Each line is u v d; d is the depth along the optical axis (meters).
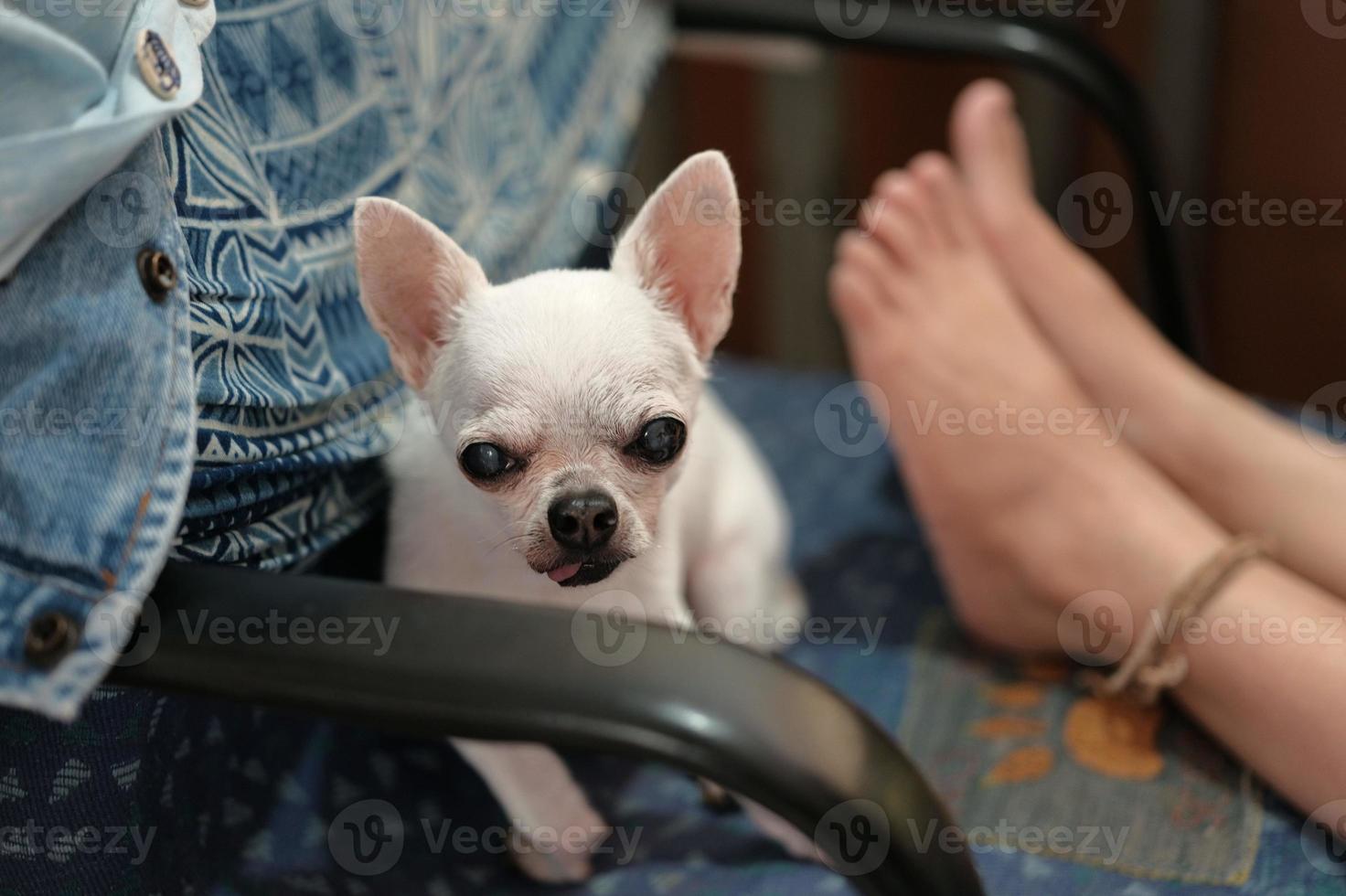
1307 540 0.98
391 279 0.72
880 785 0.52
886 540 1.21
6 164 0.54
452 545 0.80
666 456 0.72
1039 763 0.91
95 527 0.55
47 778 0.64
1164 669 0.89
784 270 2.07
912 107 1.97
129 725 0.64
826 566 1.18
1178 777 0.89
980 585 1.03
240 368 0.68
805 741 0.51
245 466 0.66
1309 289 1.92
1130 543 0.94
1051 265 1.18
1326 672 0.81
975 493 1.02
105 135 0.56
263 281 0.71
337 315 0.80
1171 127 1.88
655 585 0.84
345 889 0.81
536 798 0.80
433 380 0.74
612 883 0.83
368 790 0.88
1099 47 1.30
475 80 1.03
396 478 0.83
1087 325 1.16
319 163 0.81
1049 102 1.92
